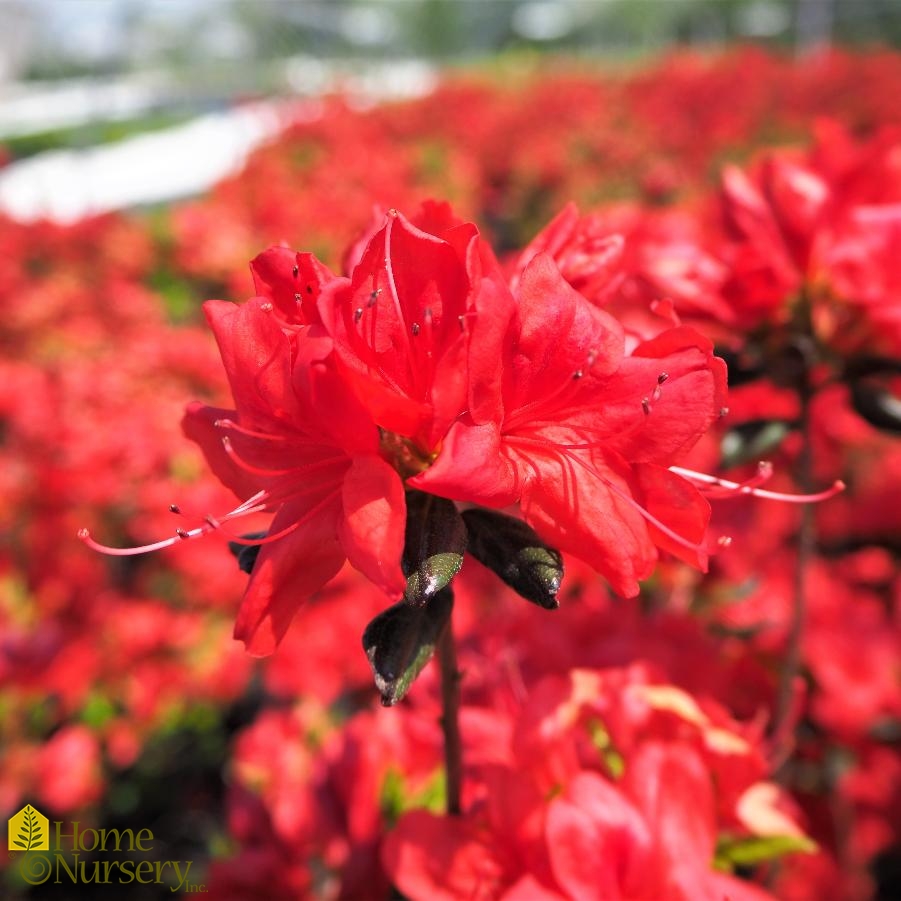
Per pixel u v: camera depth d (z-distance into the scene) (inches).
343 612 16.1
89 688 16.8
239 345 5.3
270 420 5.6
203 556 17.9
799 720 13.3
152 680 17.4
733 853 7.5
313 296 5.3
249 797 10.5
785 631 12.6
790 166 9.0
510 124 64.9
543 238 6.3
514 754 7.2
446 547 5.2
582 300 5.5
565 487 5.4
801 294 9.0
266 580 5.3
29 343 27.4
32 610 17.1
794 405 13.8
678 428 5.4
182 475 19.2
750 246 8.9
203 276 31.3
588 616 10.0
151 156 91.2
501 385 5.3
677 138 53.3
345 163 45.5
